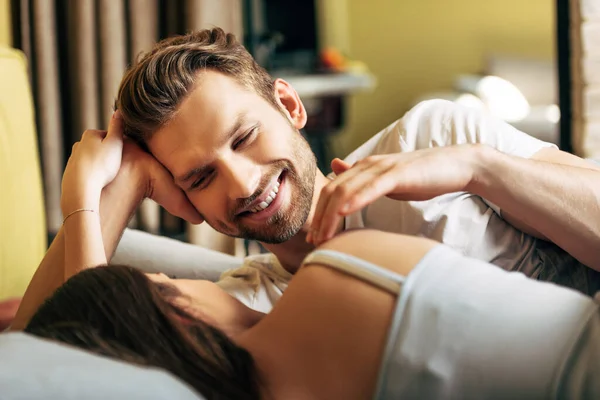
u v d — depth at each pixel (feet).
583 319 1.94
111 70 7.04
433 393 1.90
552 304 1.98
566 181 2.87
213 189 3.18
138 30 7.07
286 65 14.78
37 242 5.60
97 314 2.12
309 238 2.57
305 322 2.14
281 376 2.09
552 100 14.73
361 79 13.96
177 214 3.53
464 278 2.07
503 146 3.38
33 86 6.97
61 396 1.65
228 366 2.04
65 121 7.33
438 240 3.20
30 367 1.77
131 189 3.48
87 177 3.37
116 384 1.69
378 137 3.77
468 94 15.15
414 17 17.02
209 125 3.08
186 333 2.08
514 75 14.96
